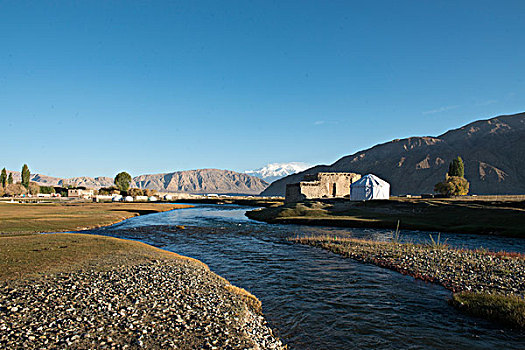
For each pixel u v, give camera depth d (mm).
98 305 13023
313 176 95938
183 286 16547
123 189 196500
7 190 166000
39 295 13977
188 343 10242
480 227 41344
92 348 9484
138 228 47781
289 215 61312
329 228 47656
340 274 21375
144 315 12297
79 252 24188
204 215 78375
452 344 11789
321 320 13969
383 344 11812
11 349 9078
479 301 14969
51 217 54344
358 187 76375
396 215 54562
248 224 54469
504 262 22562
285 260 25766
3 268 18719
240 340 10789
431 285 18766
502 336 12391
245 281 19938
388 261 24062
